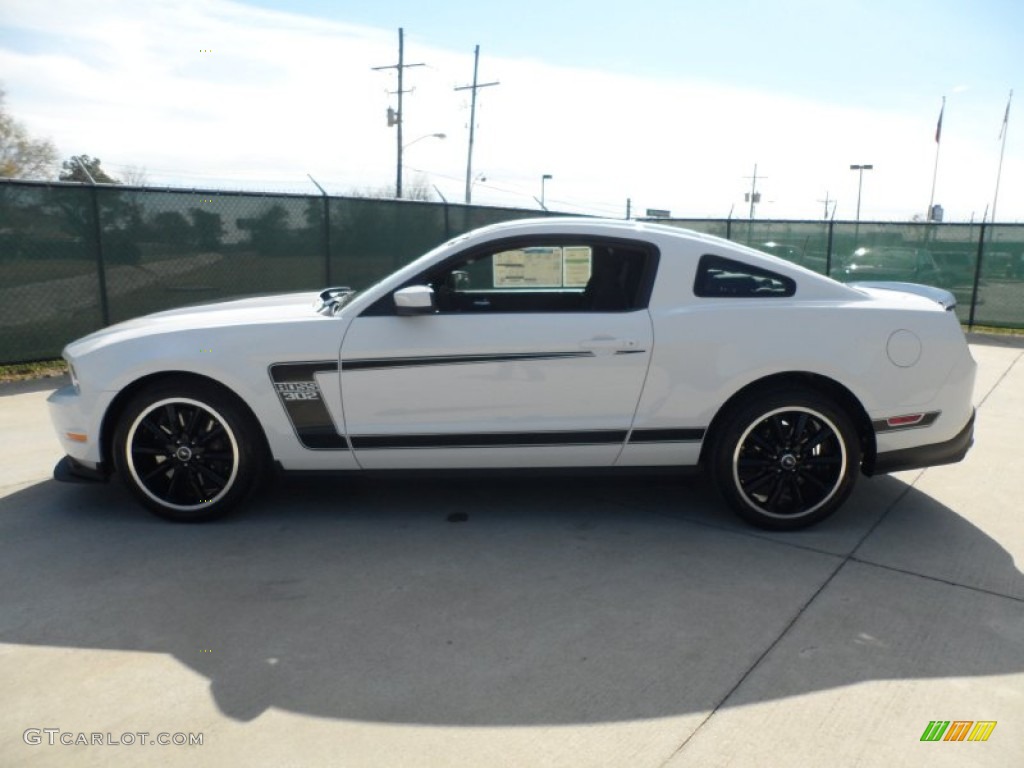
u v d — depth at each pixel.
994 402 7.04
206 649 2.84
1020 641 2.94
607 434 3.87
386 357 3.81
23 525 3.99
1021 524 4.12
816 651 2.86
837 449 3.89
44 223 8.06
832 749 2.32
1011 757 2.29
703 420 3.87
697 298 3.87
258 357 3.81
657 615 3.12
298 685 2.62
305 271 10.12
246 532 3.93
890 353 3.82
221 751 2.29
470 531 3.97
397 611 3.13
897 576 3.48
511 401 3.84
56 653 2.81
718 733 2.39
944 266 12.66
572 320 3.82
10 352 8.01
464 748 2.31
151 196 8.73
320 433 3.89
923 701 2.56
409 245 11.24
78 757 2.26
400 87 29.17
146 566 3.53
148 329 3.99
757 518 3.96
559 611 3.14
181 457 3.95
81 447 3.96
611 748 2.32
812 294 3.92
